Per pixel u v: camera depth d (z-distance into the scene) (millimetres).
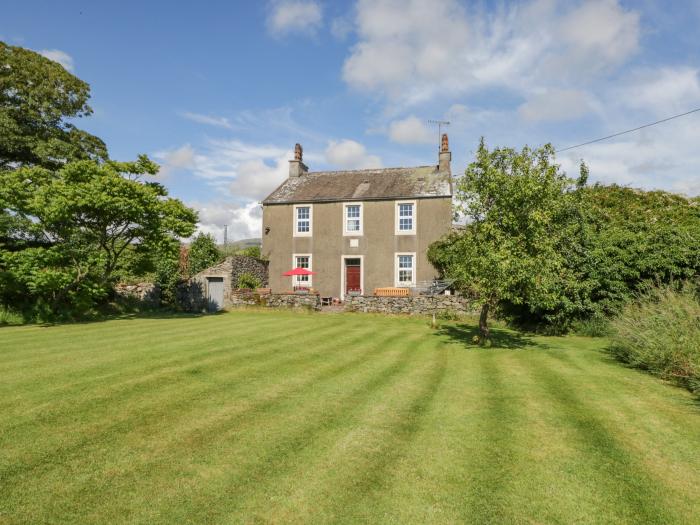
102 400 6668
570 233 14289
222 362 9398
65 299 18719
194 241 31578
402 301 20516
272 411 6402
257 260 26094
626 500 4129
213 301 24281
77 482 4297
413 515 3855
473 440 5473
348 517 3811
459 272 12320
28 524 3615
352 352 11125
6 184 16391
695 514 3910
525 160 11406
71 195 16312
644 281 14281
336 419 6141
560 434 5684
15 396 6781
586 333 14633
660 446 5324
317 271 25516
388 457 4969
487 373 9023
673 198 21828
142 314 21094
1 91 21781
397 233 24344
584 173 15828
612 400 7145
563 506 4020
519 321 17094
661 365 8969
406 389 7730
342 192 25828
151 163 18969
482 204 11812
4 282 16672
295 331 14578
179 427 5715
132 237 19375
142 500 4012
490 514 3881
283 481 4395
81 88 24391
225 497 4090
